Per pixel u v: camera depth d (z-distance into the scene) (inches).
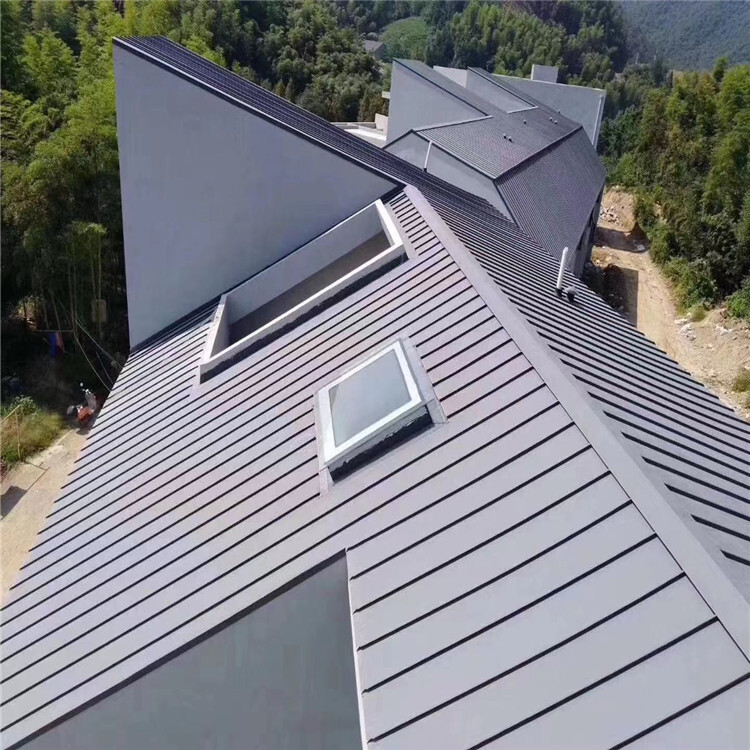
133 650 263.6
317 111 2442.2
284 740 280.2
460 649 194.2
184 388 430.9
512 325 301.6
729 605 171.9
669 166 1863.9
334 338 374.6
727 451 275.7
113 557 315.0
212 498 311.0
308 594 244.7
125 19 1619.1
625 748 158.7
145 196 551.2
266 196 546.9
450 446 252.7
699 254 1342.3
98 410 897.5
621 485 210.5
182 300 591.2
